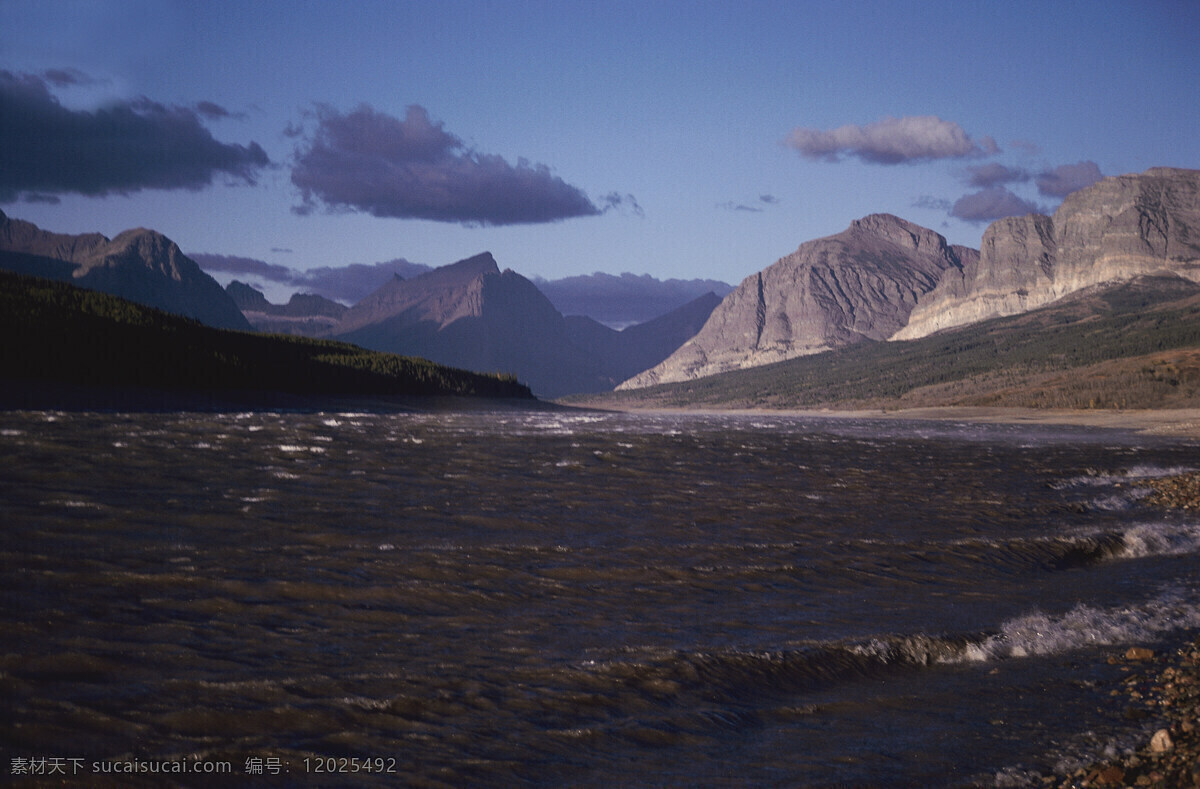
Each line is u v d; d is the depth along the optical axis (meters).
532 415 133.62
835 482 42.12
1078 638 15.66
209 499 29.72
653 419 144.25
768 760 10.42
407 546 22.77
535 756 10.44
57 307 115.81
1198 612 17.47
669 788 9.59
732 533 26.17
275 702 11.77
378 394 141.12
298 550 21.72
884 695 12.98
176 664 13.07
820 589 19.41
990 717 11.85
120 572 18.53
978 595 19.09
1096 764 9.95
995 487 41.19
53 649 13.38
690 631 15.79
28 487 30.34
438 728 11.16
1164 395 171.12
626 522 27.97
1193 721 10.98
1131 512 32.56
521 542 23.86
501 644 14.72
